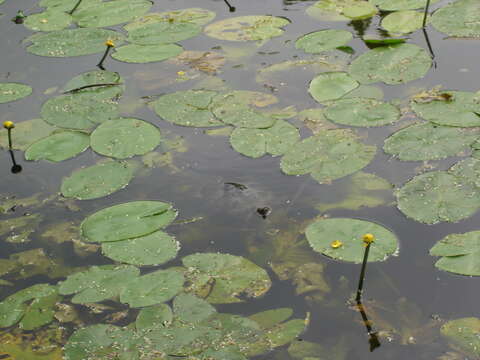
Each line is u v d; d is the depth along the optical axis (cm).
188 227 207
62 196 221
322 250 196
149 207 212
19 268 201
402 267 192
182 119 244
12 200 221
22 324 187
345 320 183
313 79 257
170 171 226
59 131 245
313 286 190
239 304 187
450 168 213
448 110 234
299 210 209
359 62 263
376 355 176
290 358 176
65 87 266
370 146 225
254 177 221
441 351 176
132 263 197
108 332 182
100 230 207
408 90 247
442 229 200
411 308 184
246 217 209
